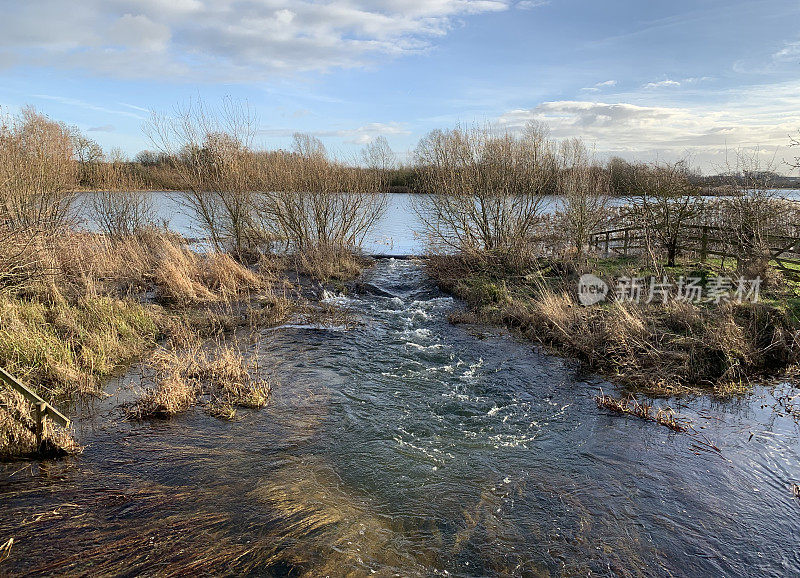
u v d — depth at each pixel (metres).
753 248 13.21
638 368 9.45
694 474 6.41
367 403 8.36
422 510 5.63
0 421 6.30
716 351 9.52
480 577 4.67
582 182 17.12
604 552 5.03
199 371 8.93
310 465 6.39
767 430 7.47
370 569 4.61
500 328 12.55
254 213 21.17
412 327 12.76
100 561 4.48
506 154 18.64
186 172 19.89
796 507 5.77
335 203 20.58
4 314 9.38
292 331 12.06
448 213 19.53
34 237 11.77
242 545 4.76
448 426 7.66
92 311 10.92
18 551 4.56
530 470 6.48
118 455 6.43
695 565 4.89
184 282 14.02
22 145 15.41
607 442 7.20
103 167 20.30
